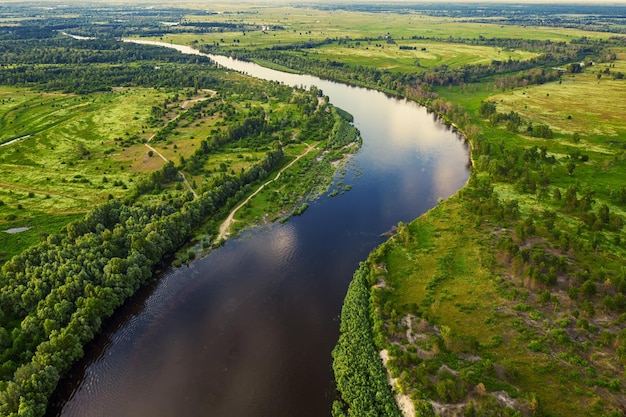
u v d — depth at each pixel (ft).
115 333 305.94
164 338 301.84
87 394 263.29
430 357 266.36
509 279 333.21
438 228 417.08
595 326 281.13
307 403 255.29
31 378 242.78
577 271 336.70
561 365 255.70
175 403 256.52
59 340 267.18
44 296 307.78
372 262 366.43
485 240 386.52
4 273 326.85
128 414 251.19
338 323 314.14
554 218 422.00
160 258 379.76
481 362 260.42
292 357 286.25
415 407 233.14
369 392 247.29
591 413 225.35
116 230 379.35
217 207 470.39
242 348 293.23
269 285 354.95
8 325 293.23
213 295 343.26
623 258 354.95
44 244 364.17
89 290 307.99
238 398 258.78
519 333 281.74
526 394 237.04
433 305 307.17
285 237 422.00
